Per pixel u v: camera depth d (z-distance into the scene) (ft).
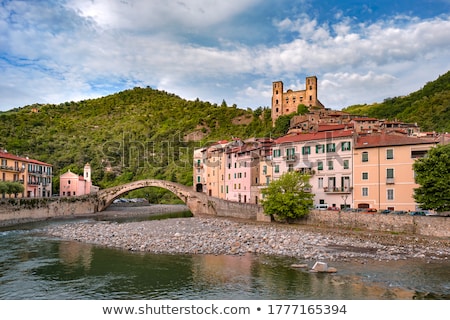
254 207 264.72
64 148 572.92
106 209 405.80
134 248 164.55
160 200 534.78
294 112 525.34
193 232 206.90
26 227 250.78
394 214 181.06
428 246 157.38
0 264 138.41
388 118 509.35
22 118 645.51
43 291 106.22
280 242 171.12
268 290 104.12
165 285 110.42
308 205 227.61
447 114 412.77
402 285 106.63
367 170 220.43
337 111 494.59
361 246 161.38
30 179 353.92
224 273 121.90
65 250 164.25
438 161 167.84
